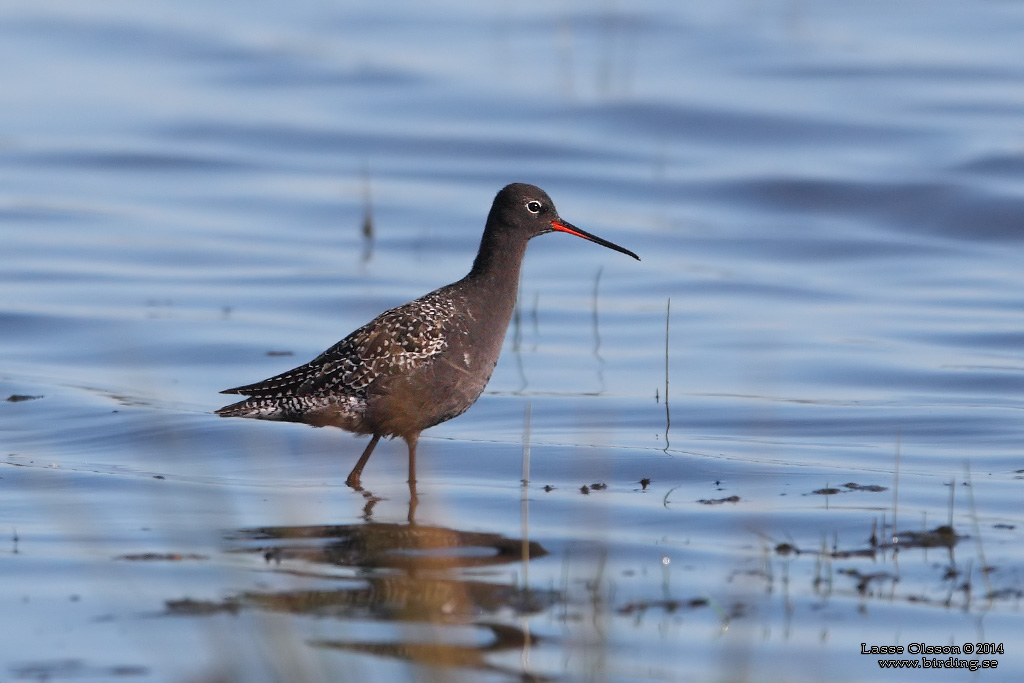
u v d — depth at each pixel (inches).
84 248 878.4
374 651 322.3
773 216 976.9
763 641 333.7
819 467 488.7
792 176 1021.8
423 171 1080.8
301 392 473.4
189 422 552.4
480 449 519.2
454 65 1339.8
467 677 311.7
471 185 1045.8
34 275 812.0
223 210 983.6
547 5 1565.0
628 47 1387.8
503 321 500.4
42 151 1104.2
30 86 1274.6
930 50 1332.4
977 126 1115.3
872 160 1068.5
